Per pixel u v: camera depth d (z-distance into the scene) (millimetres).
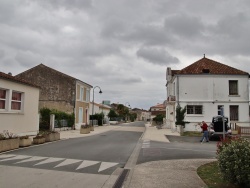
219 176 8312
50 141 18906
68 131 30344
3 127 18219
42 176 8125
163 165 10375
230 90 32062
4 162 10328
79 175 8430
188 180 7898
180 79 32312
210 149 16391
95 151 14102
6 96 18969
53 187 6965
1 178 7773
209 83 31984
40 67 35844
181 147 17109
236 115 31594
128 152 14148
